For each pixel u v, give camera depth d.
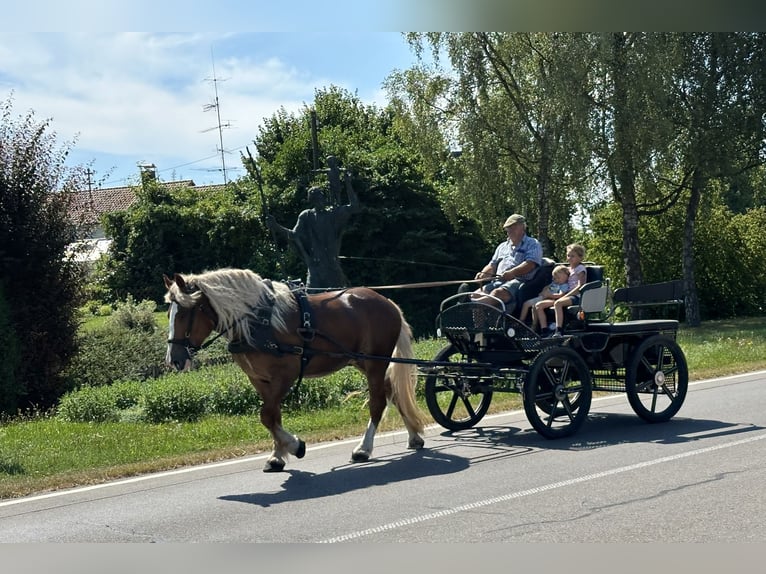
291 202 33.62
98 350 18.14
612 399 12.05
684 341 20.94
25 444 10.38
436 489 7.21
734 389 12.20
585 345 9.64
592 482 7.12
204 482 7.94
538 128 27.16
